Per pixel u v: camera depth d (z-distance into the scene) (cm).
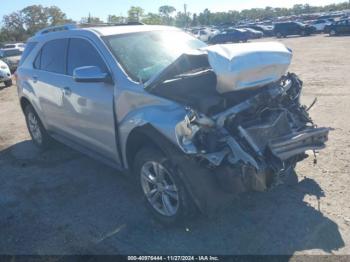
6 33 9006
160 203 398
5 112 1069
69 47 525
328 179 466
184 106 359
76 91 491
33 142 701
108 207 446
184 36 527
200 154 340
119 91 421
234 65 352
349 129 647
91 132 487
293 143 376
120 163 450
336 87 1023
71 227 412
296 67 1528
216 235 374
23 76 645
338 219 383
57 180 533
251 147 353
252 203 422
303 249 344
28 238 398
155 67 437
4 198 493
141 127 381
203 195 351
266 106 391
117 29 500
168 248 363
